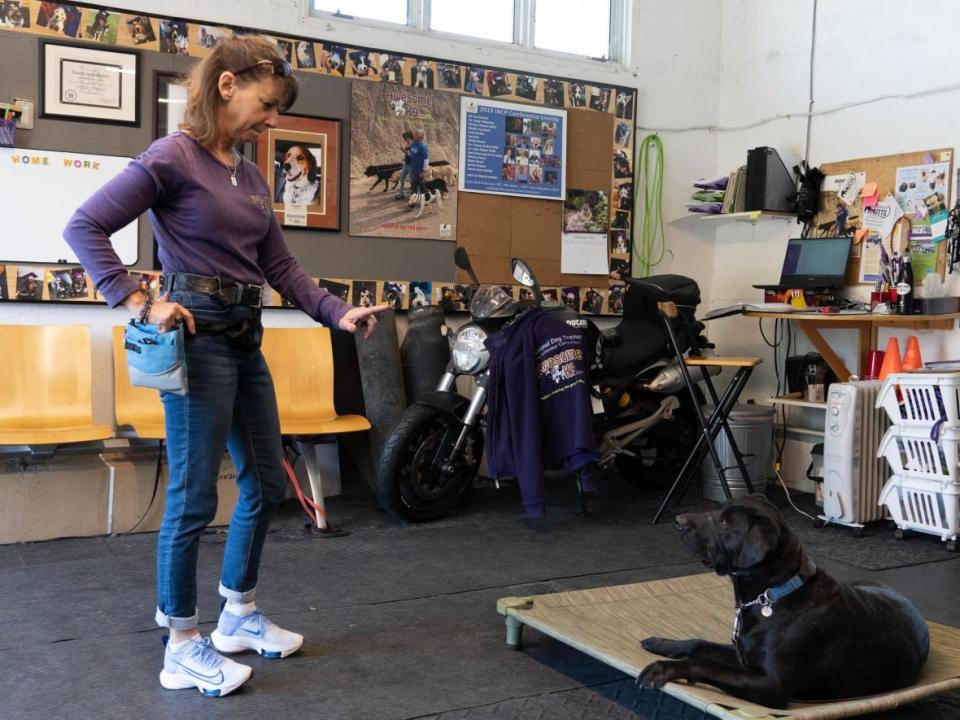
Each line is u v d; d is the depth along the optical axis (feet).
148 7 13.32
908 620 6.92
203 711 6.99
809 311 14.51
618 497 15.21
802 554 6.60
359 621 9.13
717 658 7.02
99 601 9.48
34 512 11.83
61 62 12.73
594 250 17.01
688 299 15.05
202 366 7.06
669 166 17.99
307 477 14.44
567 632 7.79
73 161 12.84
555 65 16.76
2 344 12.23
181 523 7.18
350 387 14.69
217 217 7.06
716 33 18.31
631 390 14.73
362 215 14.89
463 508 14.21
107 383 13.30
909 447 12.80
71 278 12.91
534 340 12.91
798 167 16.38
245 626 8.07
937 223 14.43
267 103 7.18
